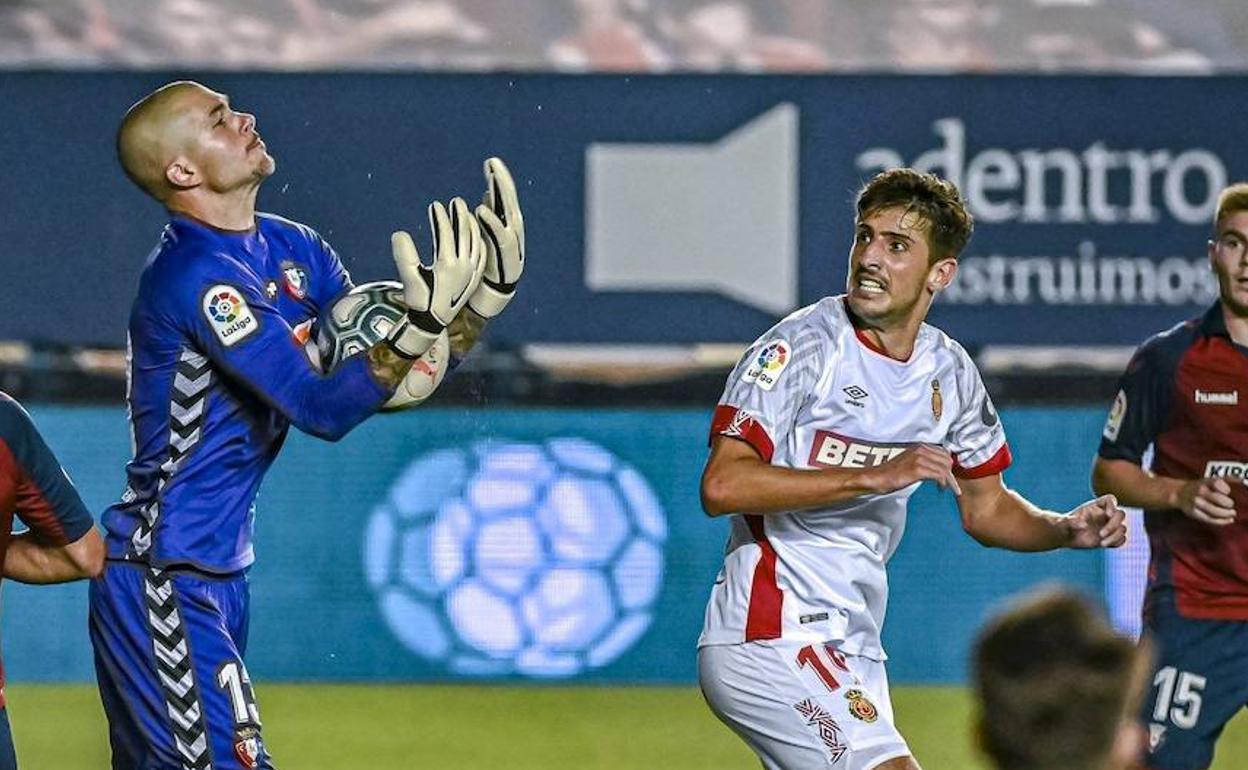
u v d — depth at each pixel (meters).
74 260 31.34
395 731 28.94
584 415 32.94
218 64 31.27
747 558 16.14
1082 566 32.44
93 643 16.25
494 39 31.47
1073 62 31.39
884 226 15.84
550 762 26.84
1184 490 19.61
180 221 16.25
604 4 31.50
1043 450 32.41
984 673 7.10
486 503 32.94
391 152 31.31
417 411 32.91
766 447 15.78
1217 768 26.45
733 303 31.52
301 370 15.52
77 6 31.25
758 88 31.44
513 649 32.94
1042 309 31.47
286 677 32.91
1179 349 20.50
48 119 31.19
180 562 15.91
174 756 15.96
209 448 15.99
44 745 27.73
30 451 14.89
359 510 32.91
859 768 15.38
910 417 16.30
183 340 15.83
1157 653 20.27
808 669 15.81
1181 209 31.34
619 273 31.55
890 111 31.44
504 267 16.33
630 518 32.94
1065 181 31.41
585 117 31.45
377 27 31.39
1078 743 6.91
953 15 31.50
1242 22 31.25
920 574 32.72
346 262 31.33
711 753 27.50
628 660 32.94
